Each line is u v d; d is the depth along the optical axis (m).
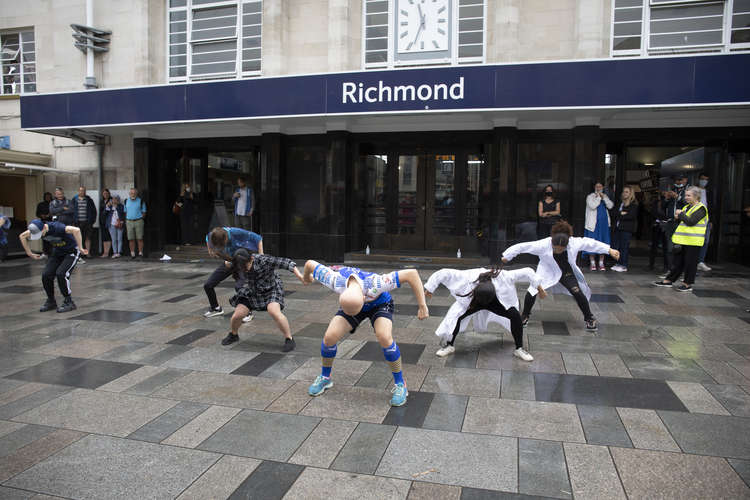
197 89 10.70
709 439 3.22
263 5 11.45
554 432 3.34
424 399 3.90
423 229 12.00
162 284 9.12
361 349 5.20
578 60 8.83
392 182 12.09
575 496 2.62
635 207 9.83
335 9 10.95
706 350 5.02
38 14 13.41
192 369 4.64
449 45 10.78
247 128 12.34
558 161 10.59
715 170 10.45
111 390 4.15
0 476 2.88
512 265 10.51
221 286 8.90
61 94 11.55
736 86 8.25
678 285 8.43
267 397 3.98
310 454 3.09
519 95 9.10
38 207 12.91
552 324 6.08
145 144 12.59
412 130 11.30
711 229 10.45
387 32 11.06
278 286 5.28
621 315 6.46
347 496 2.65
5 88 14.15
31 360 4.93
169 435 3.36
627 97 8.70
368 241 12.31
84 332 5.92
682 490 2.66
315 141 11.82
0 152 12.16
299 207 12.07
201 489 2.73
